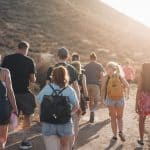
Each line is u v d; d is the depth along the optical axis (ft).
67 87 23.36
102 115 49.08
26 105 29.89
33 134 35.83
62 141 23.39
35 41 181.57
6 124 24.20
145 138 37.27
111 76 34.86
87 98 32.65
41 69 68.74
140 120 33.50
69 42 204.44
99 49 204.23
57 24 232.73
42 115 22.91
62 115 22.63
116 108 34.99
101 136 37.37
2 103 23.82
